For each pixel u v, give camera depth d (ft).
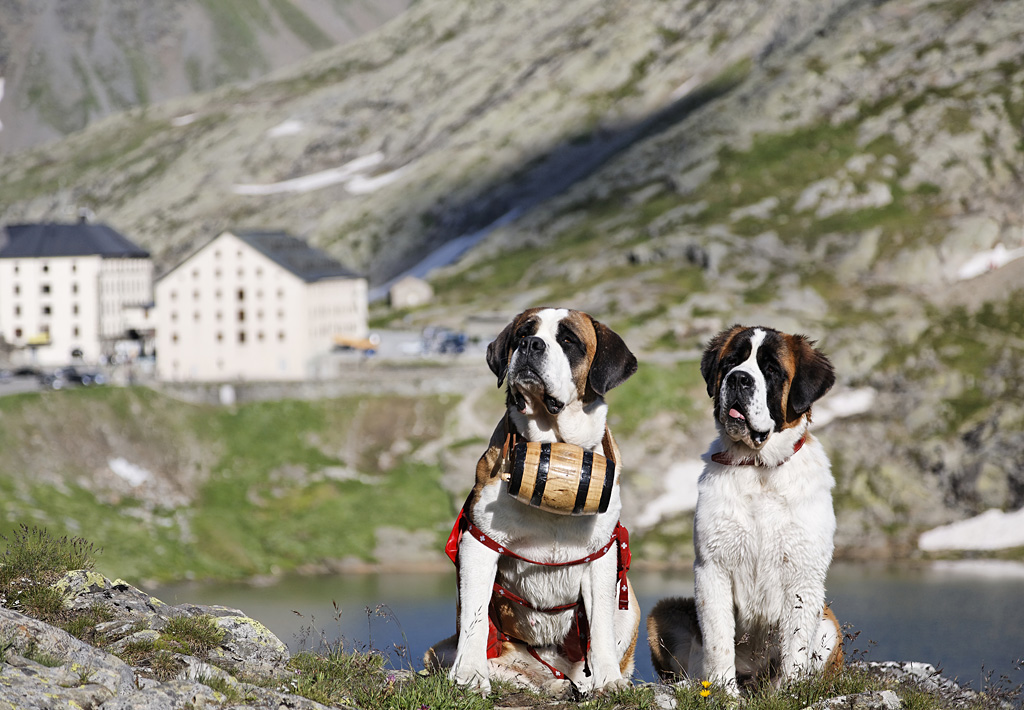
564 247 508.94
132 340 419.54
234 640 26.21
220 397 293.43
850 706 24.72
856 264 399.03
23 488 232.12
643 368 288.71
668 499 244.63
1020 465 246.68
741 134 547.49
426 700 23.62
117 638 24.02
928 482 255.91
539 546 26.32
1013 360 297.33
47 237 404.98
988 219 399.24
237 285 334.03
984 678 31.40
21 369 347.97
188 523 236.22
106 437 262.26
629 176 561.02
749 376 26.73
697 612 28.45
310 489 261.44
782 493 27.32
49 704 18.22
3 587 26.02
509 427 27.30
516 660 28.40
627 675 28.53
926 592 196.24
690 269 424.46
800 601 27.27
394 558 229.45
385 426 289.53
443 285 501.56
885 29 595.88
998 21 549.13
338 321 357.20
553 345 26.32
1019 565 219.61
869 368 303.07
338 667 25.31
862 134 508.94
